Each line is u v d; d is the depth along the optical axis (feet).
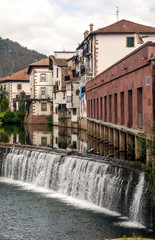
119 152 86.38
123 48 161.27
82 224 59.21
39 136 152.66
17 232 56.54
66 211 66.69
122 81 87.56
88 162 74.74
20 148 107.86
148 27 163.84
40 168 93.76
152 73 61.87
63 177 83.25
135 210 58.34
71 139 135.33
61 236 54.60
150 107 62.90
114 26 162.20
